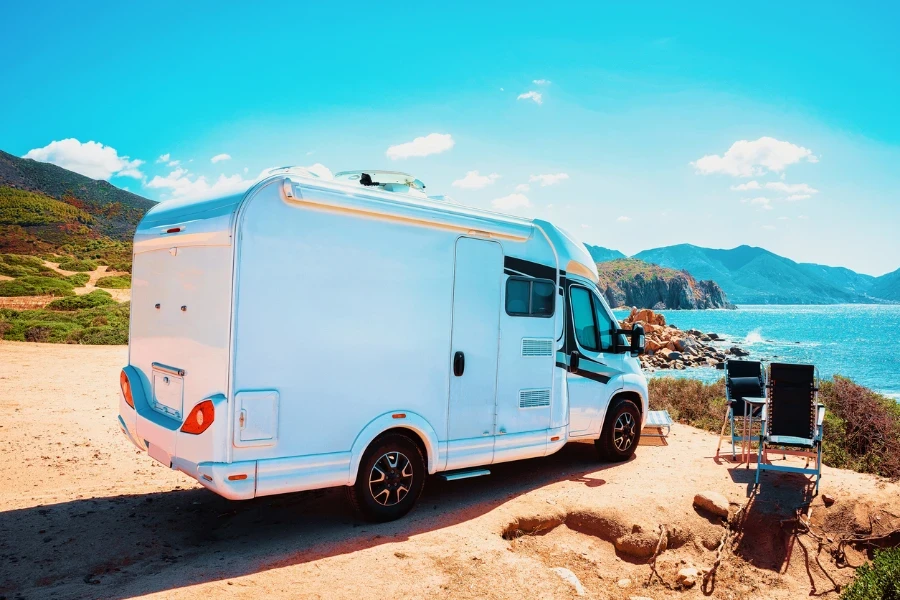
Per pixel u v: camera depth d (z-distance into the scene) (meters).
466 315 6.19
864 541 6.14
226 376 4.71
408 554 4.98
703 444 9.14
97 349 20.36
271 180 4.91
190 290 5.13
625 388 8.09
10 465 7.35
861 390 10.72
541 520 5.95
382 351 5.54
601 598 5.01
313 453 5.12
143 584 4.28
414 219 5.72
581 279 7.70
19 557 4.72
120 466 7.57
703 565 5.73
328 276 5.21
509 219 6.67
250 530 5.53
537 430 6.86
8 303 41.78
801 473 7.27
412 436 5.91
